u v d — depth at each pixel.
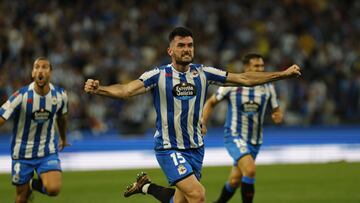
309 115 63.16
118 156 46.75
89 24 64.50
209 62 64.19
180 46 19.50
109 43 63.06
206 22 68.88
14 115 24.05
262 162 48.09
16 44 59.91
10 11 63.59
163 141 20.14
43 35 62.22
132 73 60.78
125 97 18.86
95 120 56.56
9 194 32.97
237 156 26.50
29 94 23.80
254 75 20.11
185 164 19.80
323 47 68.81
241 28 69.31
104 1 67.69
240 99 27.14
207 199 31.00
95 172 42.59
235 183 27.17
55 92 24.34
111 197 31.50
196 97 20.03
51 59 59.12
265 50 67.25
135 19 67.06
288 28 70.38
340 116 64.31
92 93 17.95
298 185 35.53
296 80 64.00
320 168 43.50
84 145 47.59
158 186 22.58
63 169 44.69
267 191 33.41
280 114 27.89
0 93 54.34
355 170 42.16
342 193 32.41
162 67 20.06
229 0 71.81
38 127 23.98
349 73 66.75
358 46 70.56
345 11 74.69
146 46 64.75
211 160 47.78
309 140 52.47
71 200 30.73
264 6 72.50
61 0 66.44
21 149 23.95
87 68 59.22
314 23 71.62
